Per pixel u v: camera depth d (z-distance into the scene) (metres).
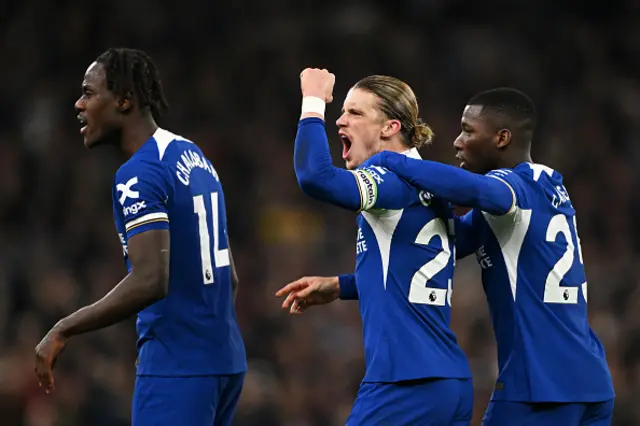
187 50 61.22
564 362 14.91
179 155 14.77
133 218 13.98
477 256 15.82
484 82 61.72
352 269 47.69
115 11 61.44
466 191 14.35
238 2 63.62
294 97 59.81
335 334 39.84
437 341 14.48
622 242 51.38
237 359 15.03
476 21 65.88
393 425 14.07
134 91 14.91
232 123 57.12
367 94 15.21
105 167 50.94
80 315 13.71
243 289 44.06
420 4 65.44
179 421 14.27
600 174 55.50
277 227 50.19
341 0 65.19
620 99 62.06
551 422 14.86
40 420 31.05
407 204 14.53
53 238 47.00
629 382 33.88
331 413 34.81
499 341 15.38
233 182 52.91
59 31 60.09
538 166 15.77
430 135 15.59
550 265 15.15
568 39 65.25
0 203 49.03
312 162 14.12
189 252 14.56
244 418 33.06
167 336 14.43
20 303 40.09
